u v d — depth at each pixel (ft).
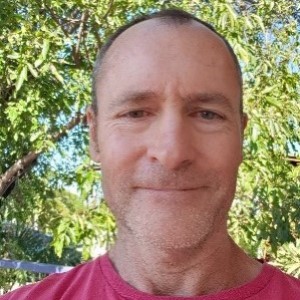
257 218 4.24
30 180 5.51
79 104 4.37
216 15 3.82
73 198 5.20
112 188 1.30
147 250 1.29
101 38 4.53
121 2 4.14
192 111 1.27
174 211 1.23
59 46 4.30
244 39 4.00
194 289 1.34
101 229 4.34
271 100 3.83
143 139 1.26
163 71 1.26
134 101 1.27
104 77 1.35
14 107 4.29
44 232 5.77
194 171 1.24
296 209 4.21
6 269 5.39
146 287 1.36
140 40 1.30
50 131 4.80
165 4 4.14
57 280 1.53
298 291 1.39
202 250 1.30
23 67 3.95
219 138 1.27
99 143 1.36
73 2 4.21
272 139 3.94
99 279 1.44
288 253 4.18
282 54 4.13
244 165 3.99
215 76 1.28
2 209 5.56
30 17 4.19
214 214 1.26
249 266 1.42
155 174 1.23
